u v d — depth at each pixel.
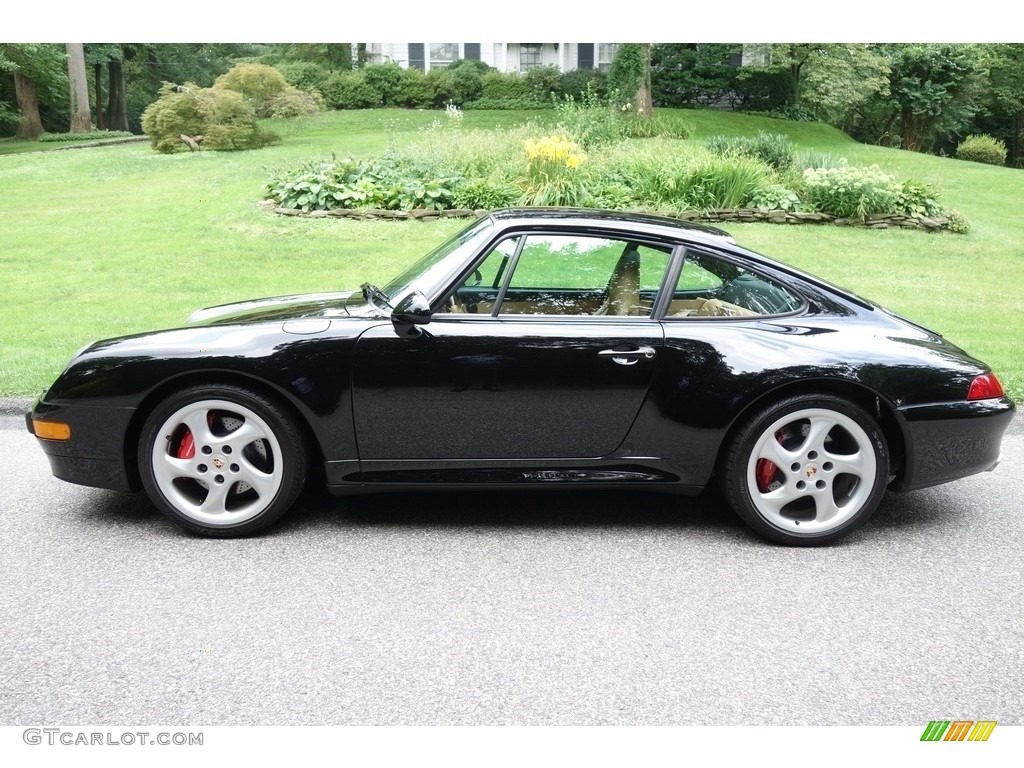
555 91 34.22
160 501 3.87
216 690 2.77
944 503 4.56
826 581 3.59
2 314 8.16
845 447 3.93
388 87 34.38
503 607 3.32
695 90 31.08
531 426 3.84
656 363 3.80
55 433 3.85
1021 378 6.30
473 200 12.69
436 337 3.75
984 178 19.52
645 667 2.92
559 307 3.87
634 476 3.94
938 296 9.30
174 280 9.53
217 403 3.78
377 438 3.83
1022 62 37.75
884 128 39.41
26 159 21.36
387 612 3.27
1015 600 3.45
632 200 12.92
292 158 19.11
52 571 3.59
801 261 10.63
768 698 2.76
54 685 2.78
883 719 2.66
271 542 3.90
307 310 4.13
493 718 2.64
